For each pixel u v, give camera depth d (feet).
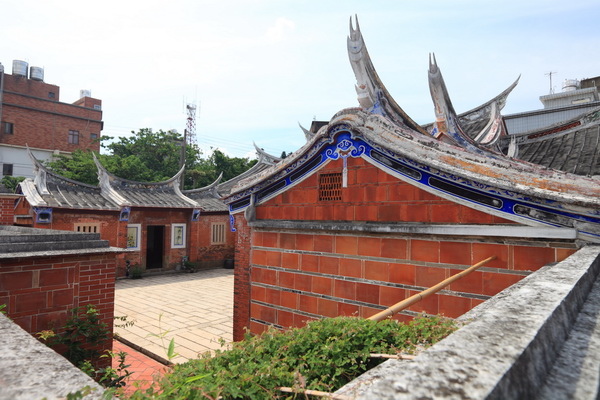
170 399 5.87
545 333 4.47
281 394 6.81
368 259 18.07
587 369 4.08
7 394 3.61
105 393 3.72
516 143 39.73
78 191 50.75
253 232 23.22
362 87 18.84
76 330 16.79
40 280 16.14
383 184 17.80
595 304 6.71
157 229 70.54
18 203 47.32
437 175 16.03
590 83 82.38
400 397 3.01
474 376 3.23
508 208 14.42
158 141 99.04
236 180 72.08
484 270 14.87
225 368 7.63
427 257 16.30
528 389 3.45
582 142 35.09
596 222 12.68
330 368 8.38
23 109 98.89
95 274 17.92
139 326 30.17
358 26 18.69
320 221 19.94
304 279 20.43
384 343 9.17
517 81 43.09
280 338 9.61
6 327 5.75
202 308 36.19
